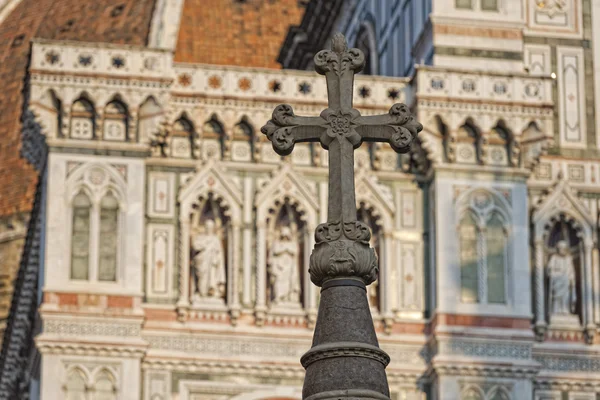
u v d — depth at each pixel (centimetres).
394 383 7738
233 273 7706
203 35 12812
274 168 7819
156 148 7806
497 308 7775
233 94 7844
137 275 7606
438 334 7694
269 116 7844
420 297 7838
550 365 7869
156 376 7575
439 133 7894
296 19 12938
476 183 7881
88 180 7669
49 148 7669
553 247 8031
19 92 14238
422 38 8231
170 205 7744
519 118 7925
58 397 7444
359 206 7869
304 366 3631
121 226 7650
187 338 7625
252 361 7631
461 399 7650
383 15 9112
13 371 9388
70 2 14362
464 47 8069
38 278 8019
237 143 7838
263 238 7738
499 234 7862
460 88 7912
